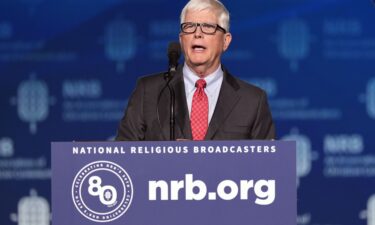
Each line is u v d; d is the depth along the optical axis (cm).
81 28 1573
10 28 1573
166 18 1563
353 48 1556
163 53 1566
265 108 917
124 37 1568
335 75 1559
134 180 656
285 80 1559
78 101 1573
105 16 1571
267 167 660
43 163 1589
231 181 659
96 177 655
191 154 659
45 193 1596
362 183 1571
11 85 1578
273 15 1558
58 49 1574
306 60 1559
